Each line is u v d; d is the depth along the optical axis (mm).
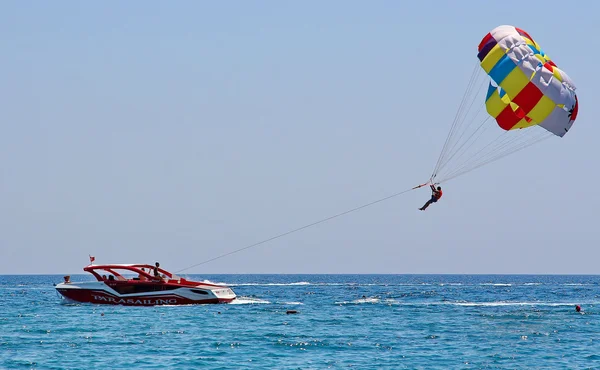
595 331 107562
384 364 79688
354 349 89500
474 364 80125
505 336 101500
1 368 76750
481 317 129750
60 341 94750
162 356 83750
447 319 125500
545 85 103000
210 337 98562
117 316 123500
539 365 79812
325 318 125312
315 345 92250
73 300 142875
